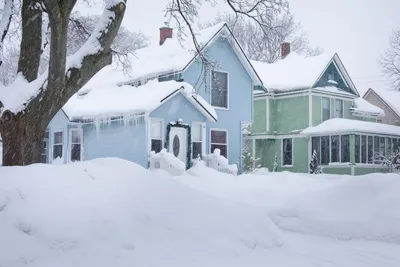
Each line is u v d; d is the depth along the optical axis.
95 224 5.56
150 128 17.83
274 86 30.14
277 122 30.61
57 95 7.93
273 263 5.69
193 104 19.38
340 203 8.09
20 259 4.98
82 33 13.13
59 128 20.30
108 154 19.00
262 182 15.36
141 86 20.31
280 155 30.28
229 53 22.38
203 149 19.75
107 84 22.69
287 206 8.54
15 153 7.98
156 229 5.82
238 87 22.66
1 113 8.08
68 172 6.34
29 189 5.78
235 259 5.67
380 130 28.30
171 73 20.52
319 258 6.11
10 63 26.36
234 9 13.06
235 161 22.19
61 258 5.10
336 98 30.61
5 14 9.79
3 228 5.23
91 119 19.25
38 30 8.99
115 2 8.27
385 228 7.24
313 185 15.10
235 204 6.94
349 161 27.16
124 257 5.21
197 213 6.31
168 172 16.22
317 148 28.69
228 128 22.03
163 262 5.22
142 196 6.30
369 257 6.21
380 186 8.11
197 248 5.69
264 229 6.56
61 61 7.63
